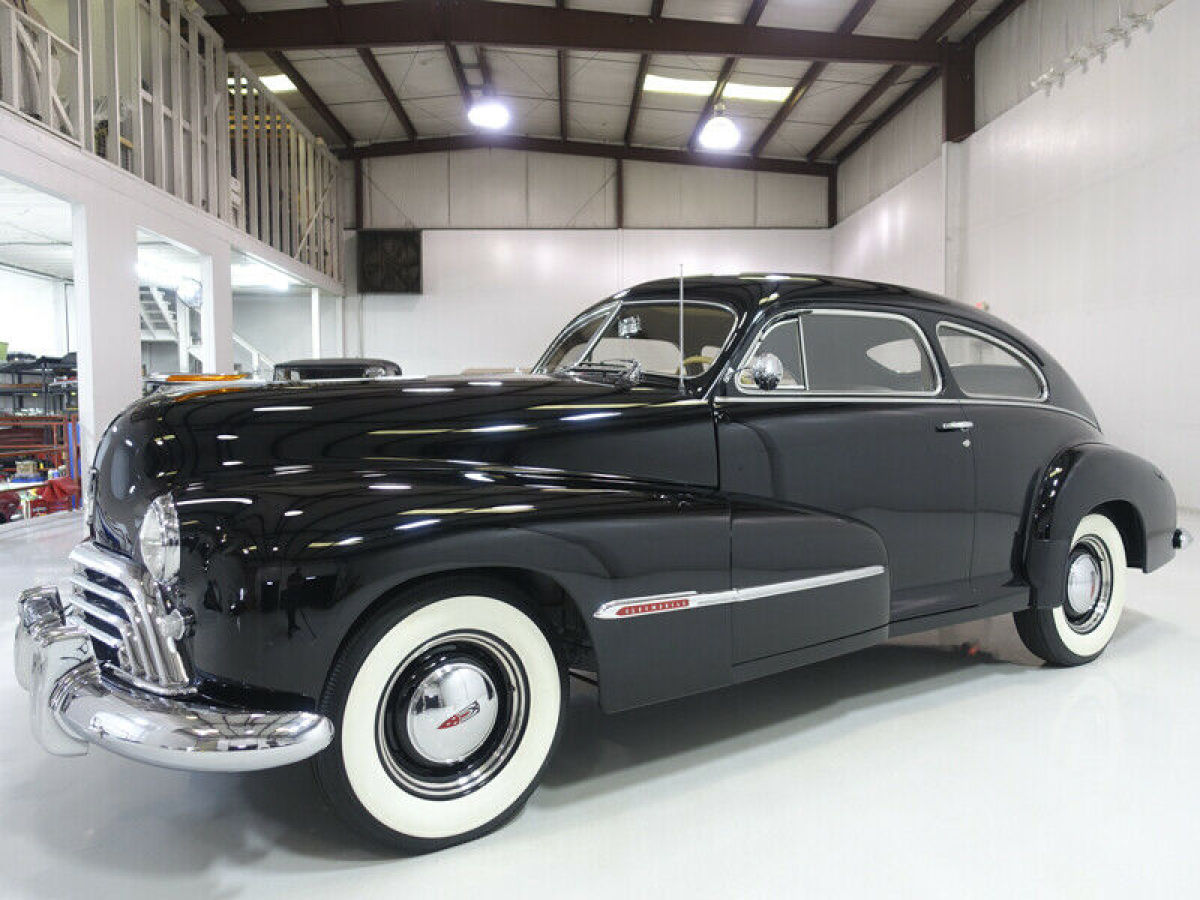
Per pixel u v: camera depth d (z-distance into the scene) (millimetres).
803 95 12969
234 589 1580
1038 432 2879
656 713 2607
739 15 10484
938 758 2230
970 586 2713
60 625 1839
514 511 1778
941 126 11586
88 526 2148
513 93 13805
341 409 2016
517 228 16297
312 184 14633
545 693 1893
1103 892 1608
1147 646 3203
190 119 9906
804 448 2338
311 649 1575
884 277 13688
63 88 7492
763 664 2176
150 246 9492
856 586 2365
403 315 16406
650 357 2586
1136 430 7230
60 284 13961
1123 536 3152
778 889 1619
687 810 1953
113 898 1597
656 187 16266
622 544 1909
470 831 1801
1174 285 6773
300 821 1916
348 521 1632
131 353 7992
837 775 2135
